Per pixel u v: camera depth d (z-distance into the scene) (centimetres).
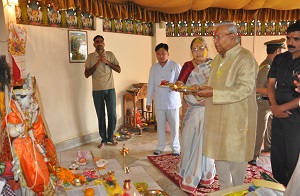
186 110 279
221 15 505
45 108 377
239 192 157
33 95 209
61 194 201
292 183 129
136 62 529
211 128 196
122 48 496
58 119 397
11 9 219
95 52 400
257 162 341
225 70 188
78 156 287
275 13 508
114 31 478
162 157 362
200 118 258
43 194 184
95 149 403
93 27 442
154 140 445
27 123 182
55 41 384
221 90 177
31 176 175
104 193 202
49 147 231
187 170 267
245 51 187
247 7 478
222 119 189
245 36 569
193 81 255
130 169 273
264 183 159
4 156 184
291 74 210
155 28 547
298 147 213
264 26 567
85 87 436
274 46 316
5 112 174
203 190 269
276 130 227
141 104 533
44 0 326
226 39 185
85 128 441
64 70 400
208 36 564
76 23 412
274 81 233
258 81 324
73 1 335
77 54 417
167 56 356
